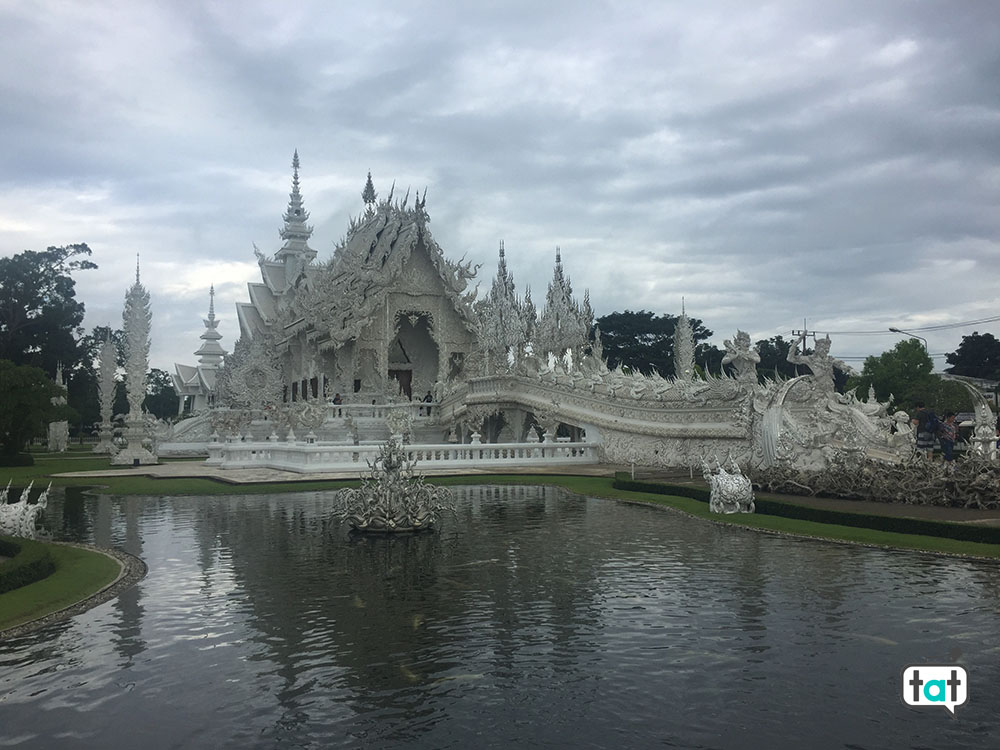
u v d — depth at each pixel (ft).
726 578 42.78
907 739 23.29
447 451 122.42
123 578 44.27
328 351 200.75
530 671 28.76
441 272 195.52
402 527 59.26
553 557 48.96
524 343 217.15
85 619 35.86
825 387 95.45
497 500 81.30
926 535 53.67
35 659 30.48
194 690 27.27
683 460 114.32
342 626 34.30
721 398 108.68
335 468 110.52
